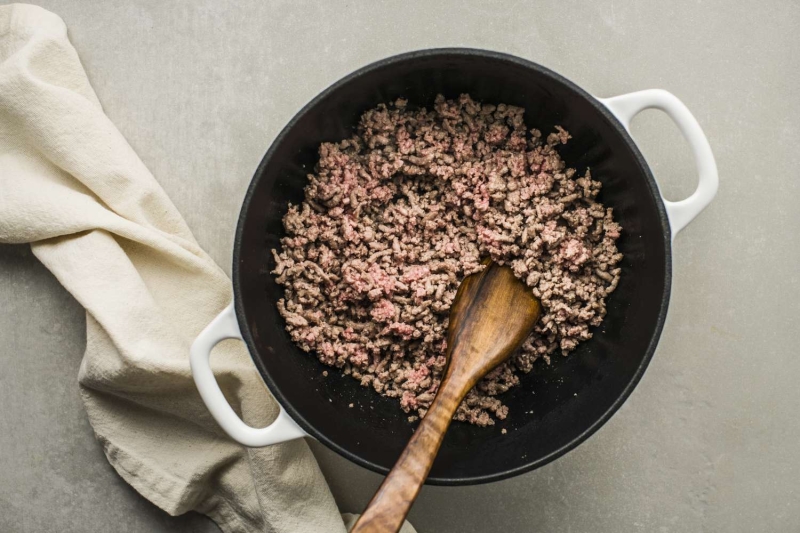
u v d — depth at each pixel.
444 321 1.07
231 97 1.20
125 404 1.18
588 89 1.16
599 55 1.16
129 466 1.18
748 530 1.16
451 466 1.02
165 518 1.22
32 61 1.13
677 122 0.94
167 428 1.19
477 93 1.07
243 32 1.20
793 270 1.16
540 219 1.05
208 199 1.20
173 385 1.12
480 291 1.04
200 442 1.18
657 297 0.95
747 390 1.17
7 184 1.14
